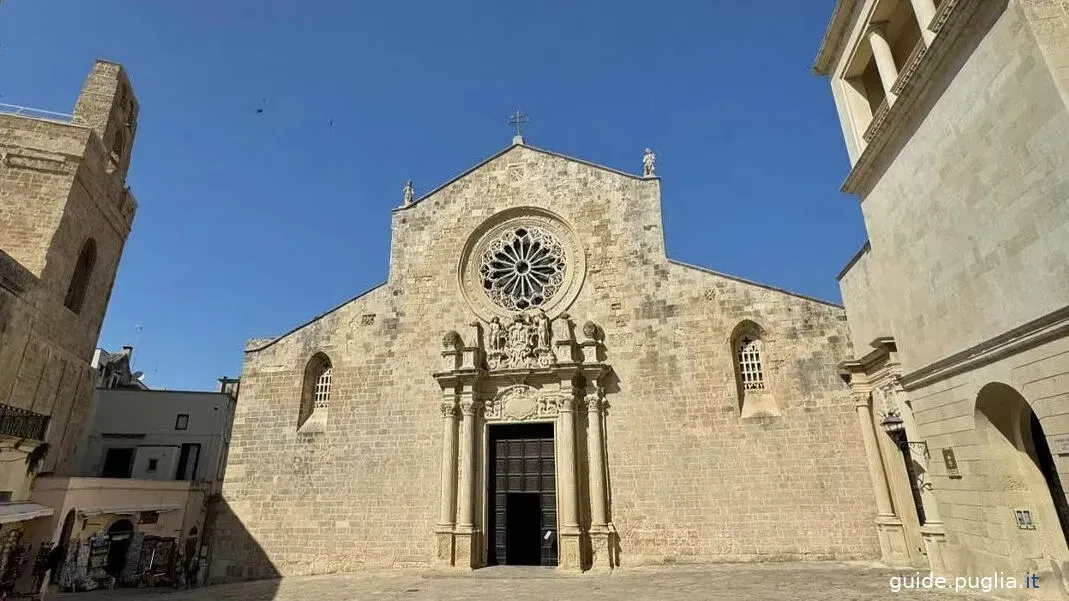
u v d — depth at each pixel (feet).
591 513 75.77
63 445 87.15
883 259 61.16
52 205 83.97
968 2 42.29
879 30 59.98
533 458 82.17
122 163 104.78
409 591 64.39
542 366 82.64
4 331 71.00
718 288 82.43
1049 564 41.45
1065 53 36.96
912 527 64.54
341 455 85.20
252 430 88.99
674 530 73.56
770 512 71.77
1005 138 41.04
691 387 78.74
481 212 96.12
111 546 86.74
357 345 91.25
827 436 72.95
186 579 79.77
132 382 187.93
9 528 69.92
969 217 45.75
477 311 90.43
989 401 45.34
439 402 85.56
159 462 139.64
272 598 64.08
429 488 81.15
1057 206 36.52
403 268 95.09
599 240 89.56
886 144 57.77
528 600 56.54
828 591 52.24
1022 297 39.99
